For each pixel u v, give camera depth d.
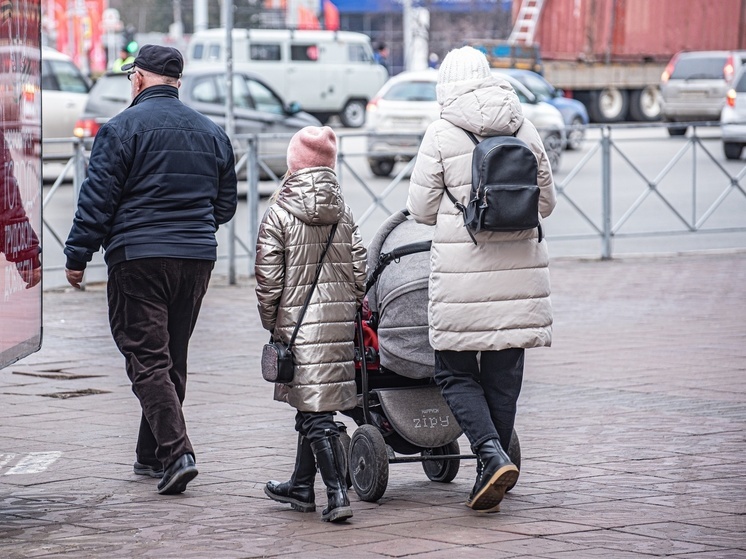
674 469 16.48
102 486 16.00
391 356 15.24
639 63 105.56
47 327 29.08
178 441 15.45
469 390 14.59
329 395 14.42
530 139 14.70
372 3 174.12
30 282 14.40
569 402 20.91
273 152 49.50
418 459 15.32
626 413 20.00
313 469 14.75
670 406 20.50
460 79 14.63
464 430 14.55
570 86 102.38
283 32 98.44
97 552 13.00
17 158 13.87
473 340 14.46
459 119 14.52
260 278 14.52
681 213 45.56
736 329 28.12
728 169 51.75
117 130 15.53
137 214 15.62
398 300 15.16
